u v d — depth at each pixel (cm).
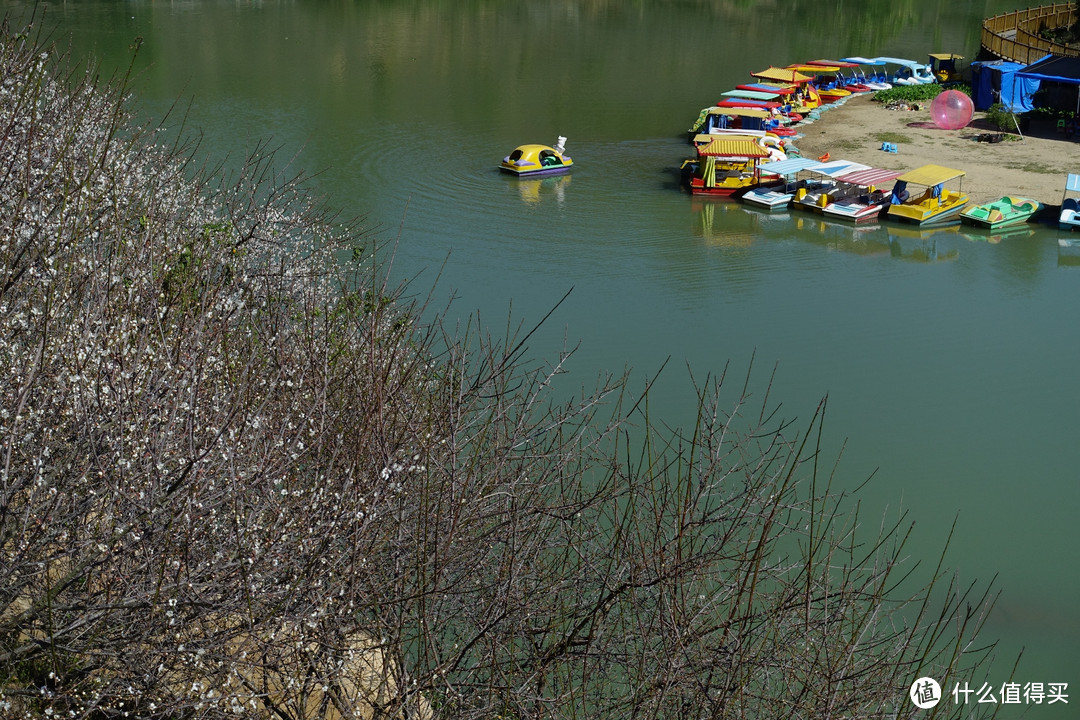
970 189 4041
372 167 4041
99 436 620
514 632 730
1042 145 4747
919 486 1811
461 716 681
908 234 3591
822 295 2906
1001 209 3706
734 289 2923
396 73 6112
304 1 9075
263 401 702
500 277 2908
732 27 8675
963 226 3697
